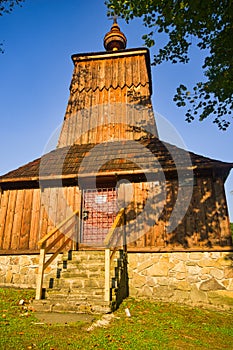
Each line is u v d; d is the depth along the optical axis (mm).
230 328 7121
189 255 9781
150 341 5562
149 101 14250
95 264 8711
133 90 14680
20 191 11430
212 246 9664
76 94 15078
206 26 7887
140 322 6746
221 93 8445
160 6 7711
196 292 9359
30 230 10836
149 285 9688
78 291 7871
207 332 6621
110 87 14953
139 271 9891
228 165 10062
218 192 10227
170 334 6156
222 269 9445
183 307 8773
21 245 10664
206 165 10188
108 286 7445
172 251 9875
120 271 8742
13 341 4930
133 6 7863
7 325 5801
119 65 15523
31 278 10180
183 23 7863
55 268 10180
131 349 5090
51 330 5738
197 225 10031
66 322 6309
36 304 7352
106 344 5207
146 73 15039
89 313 7086
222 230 9781
